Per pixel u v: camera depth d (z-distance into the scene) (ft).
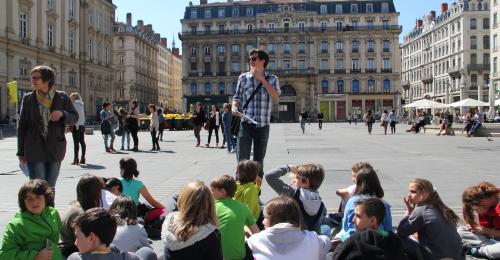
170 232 15.17
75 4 200.64
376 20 306.55
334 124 249.75
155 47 368.48
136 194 24.93
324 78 307.99
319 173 21.42
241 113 27.89
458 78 281.95
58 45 185.68
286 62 309.83
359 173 20.47
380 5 307.17
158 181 39.14
